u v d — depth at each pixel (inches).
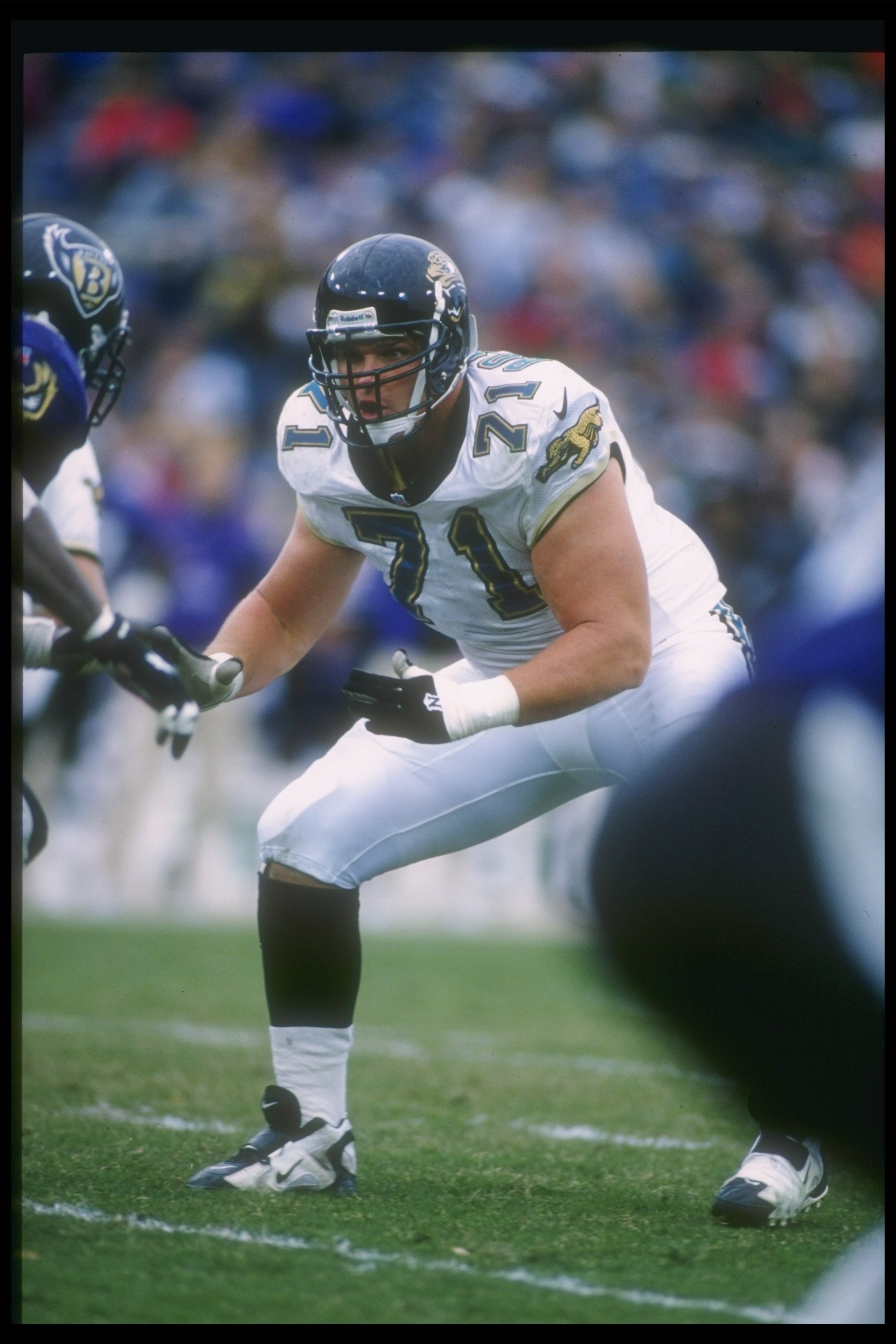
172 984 756.0
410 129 1469.0
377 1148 435.8
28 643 360.2
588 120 1526.8
